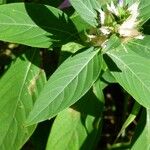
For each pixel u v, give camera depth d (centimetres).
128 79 31
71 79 30
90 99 37
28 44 33
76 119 37
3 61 44
